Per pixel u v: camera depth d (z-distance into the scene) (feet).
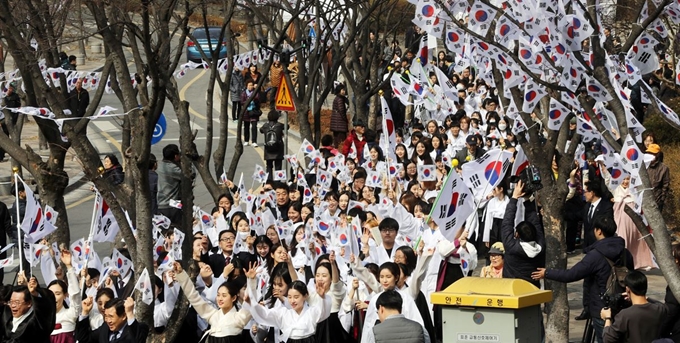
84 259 50.37
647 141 69.41
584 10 36.09
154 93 40.70
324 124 134.62
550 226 47.98
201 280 47.19
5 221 63.36
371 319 41.93
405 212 55.62
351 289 45.03
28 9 49.75
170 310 45.24
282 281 45.50
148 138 41.16
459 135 84.07
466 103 95.25
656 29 42.55
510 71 41.57
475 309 34.45
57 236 52.26
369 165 74.38
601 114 40.65
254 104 126.21
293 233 57.62
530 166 48.57
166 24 47.24
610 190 65.62
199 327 46.03
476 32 40.47
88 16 90.99
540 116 48.91
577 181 74.38
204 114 152.15
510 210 49.08
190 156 63.26
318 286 43.83
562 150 48.62
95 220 52.26
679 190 82.33
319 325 44.16
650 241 33.96
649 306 36.35
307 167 82.69
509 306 33.78
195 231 62.13
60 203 50.06
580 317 52.70
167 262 45.88
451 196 46.83
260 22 92.07
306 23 85.56
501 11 37.35
